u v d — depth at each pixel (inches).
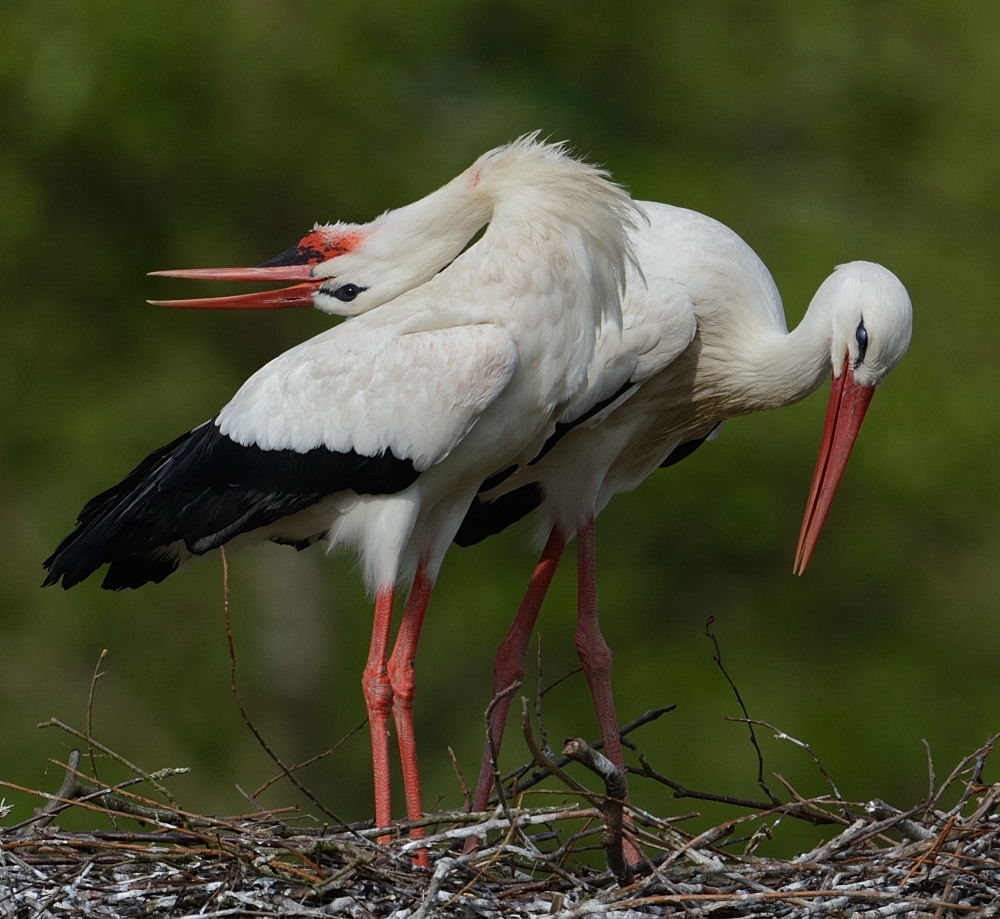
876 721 592.7
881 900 223.5
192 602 657.6
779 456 603.8
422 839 222.8
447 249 279.1
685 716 593.3
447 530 273.9
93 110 609.3
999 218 690.8
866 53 689.6
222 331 671.8
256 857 223.9
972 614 628.7
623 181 628.4
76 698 643.5
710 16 699.4
